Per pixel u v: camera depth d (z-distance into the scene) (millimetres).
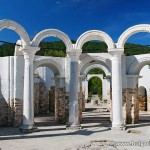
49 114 26969
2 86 18391
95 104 39375
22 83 18328
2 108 18312
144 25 16328
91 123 19719
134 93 19047
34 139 13609
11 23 14992
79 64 19578
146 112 28094
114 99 16656
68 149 11281
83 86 30156
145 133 15219
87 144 12148
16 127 17766
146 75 29406
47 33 16531
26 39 15805
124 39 16766
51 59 19688
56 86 20516
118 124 16438
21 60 18344
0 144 12445
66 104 19859
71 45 17062
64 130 16406
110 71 19578
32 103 16094
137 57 19000
